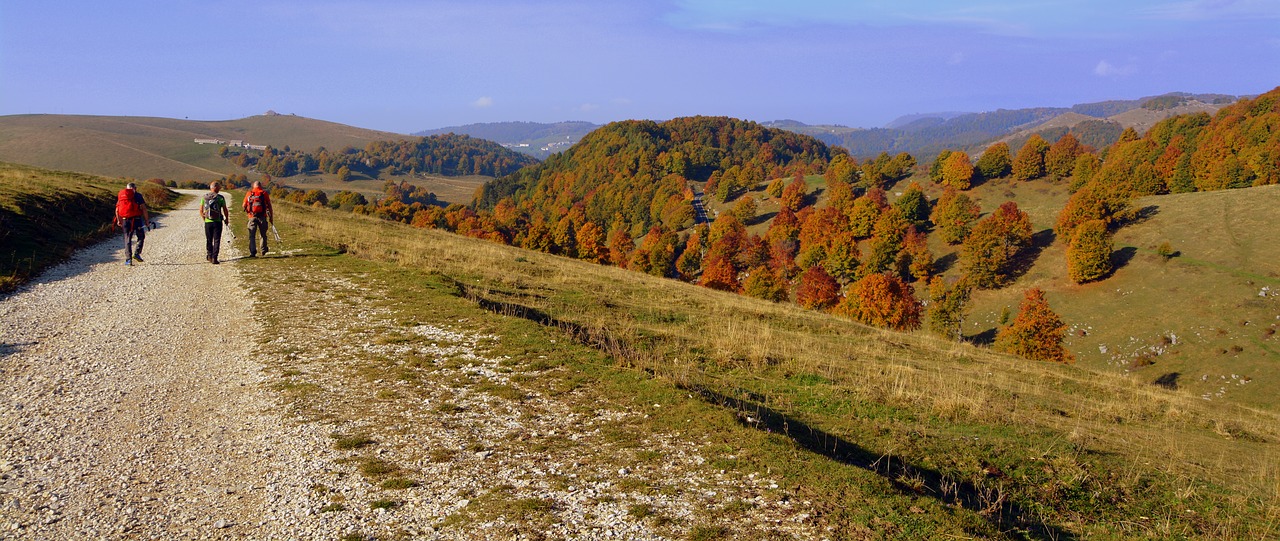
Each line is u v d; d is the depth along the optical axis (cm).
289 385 894
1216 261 8088
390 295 1488
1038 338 5912
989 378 1411
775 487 605
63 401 803
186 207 3888
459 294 1552
